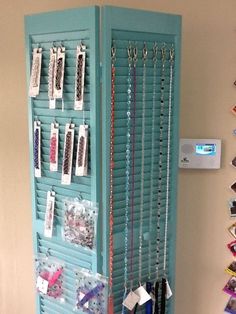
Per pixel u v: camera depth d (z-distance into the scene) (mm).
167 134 1312
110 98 1143
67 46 1185
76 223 1250
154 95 1257
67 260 1326
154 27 1206
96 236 1214
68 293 1344
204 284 1651
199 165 1540
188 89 1531
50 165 1273
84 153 1173
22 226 1800
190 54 1509
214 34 1479
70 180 1220
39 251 1403
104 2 1528
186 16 1486
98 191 1189
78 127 1195
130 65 1178
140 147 1251
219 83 1504
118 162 1207
